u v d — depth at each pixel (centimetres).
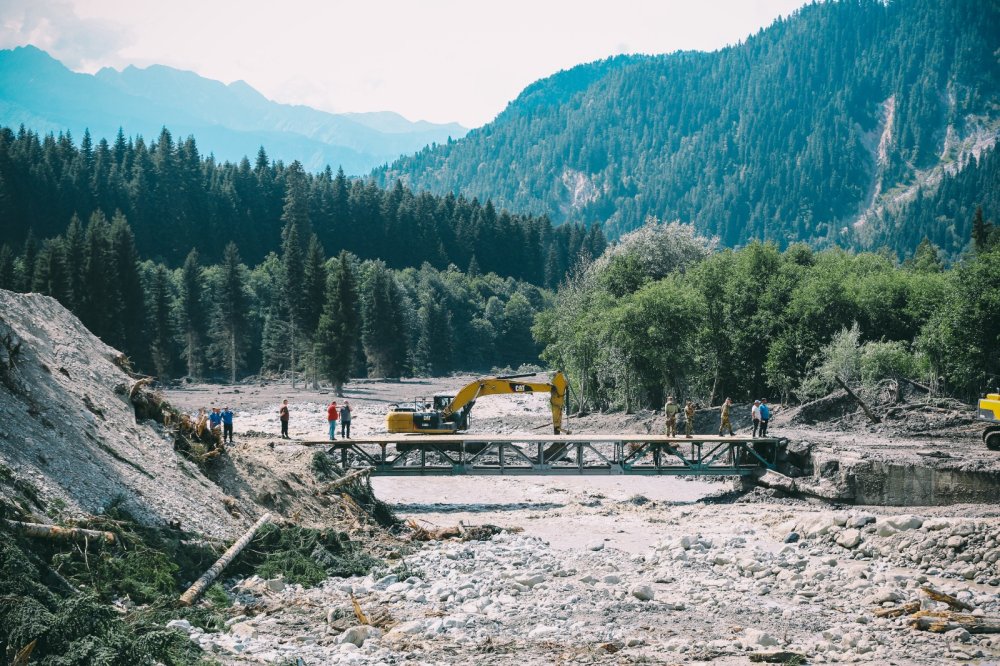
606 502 3891
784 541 2994
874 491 3694
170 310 11681
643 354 6303
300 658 1605
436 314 15362
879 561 2678
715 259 7406
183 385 11719
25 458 1969
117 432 2408
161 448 2527
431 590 2241
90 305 9600
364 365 14162
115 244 10475
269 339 13300
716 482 4522
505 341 17188
